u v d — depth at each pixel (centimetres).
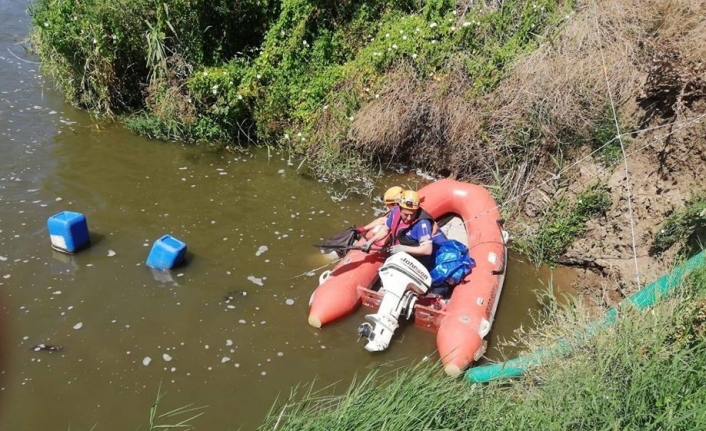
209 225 671
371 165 812
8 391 456
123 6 846
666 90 643
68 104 897
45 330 514
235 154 825
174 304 555
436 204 683
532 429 360
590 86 707
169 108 834
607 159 665
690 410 336
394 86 798
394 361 509
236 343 517
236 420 446
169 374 482
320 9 870
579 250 641
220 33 887
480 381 463
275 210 711
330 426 385
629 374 379
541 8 803
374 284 603
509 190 730
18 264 583
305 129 830
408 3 884
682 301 423
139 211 683
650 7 736
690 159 593
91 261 597
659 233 579
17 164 739
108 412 446
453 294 562
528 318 572
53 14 866
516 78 750
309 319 538
